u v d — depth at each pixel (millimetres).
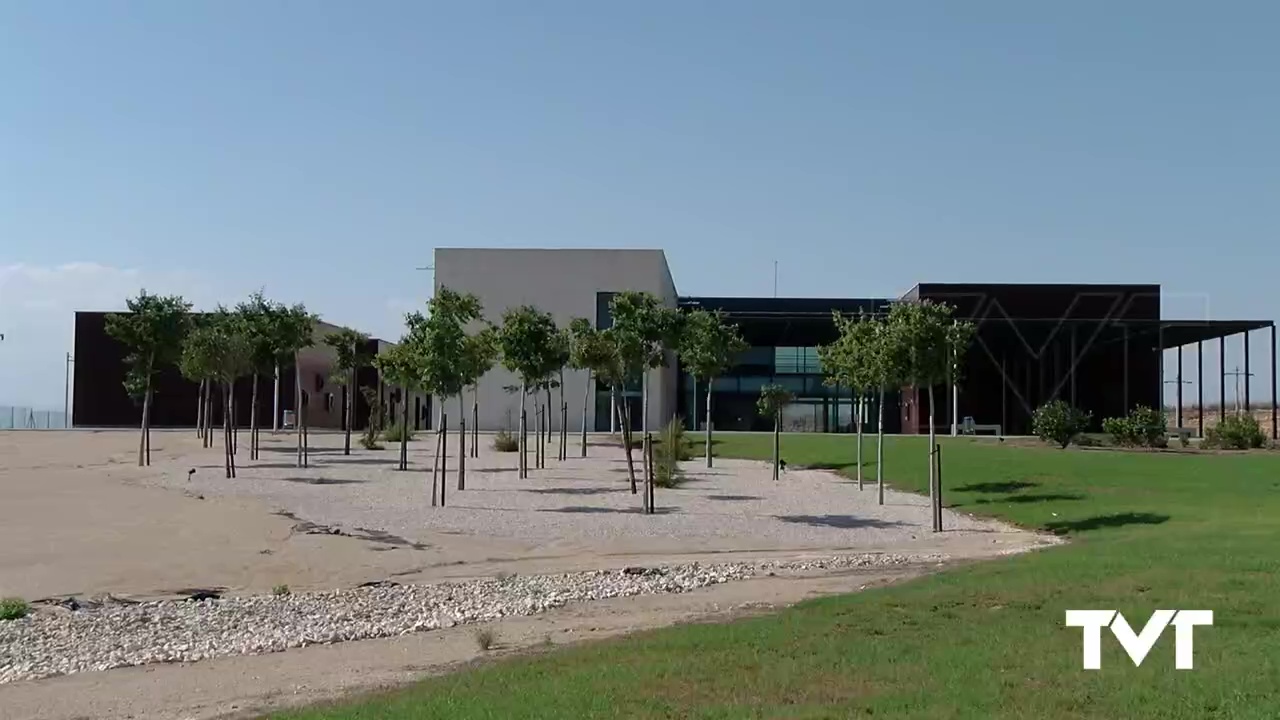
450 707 8109
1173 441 53000
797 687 7852
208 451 44062
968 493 28469
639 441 51625
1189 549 15258
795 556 19500
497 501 27375
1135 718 6543
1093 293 65000
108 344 67688
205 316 39594
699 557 19531
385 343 67562
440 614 14594
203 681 11070
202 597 15750
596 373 27125
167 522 22578
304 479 32750
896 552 19750
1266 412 81000
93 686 10914
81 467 36562
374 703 8820
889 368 24188
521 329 32219
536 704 7859
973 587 12711
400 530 22016
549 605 15039
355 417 68250
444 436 26859
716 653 9531
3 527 21734
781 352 72875
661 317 26453
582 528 22734
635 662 9391
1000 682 7574
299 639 13156
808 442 50562
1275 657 8008
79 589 16047
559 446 51438
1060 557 15484
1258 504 23812
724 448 48281
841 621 10992
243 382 67000
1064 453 38500
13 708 10078
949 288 65250
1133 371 68188
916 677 7957
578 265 67062
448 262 66938
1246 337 64250
